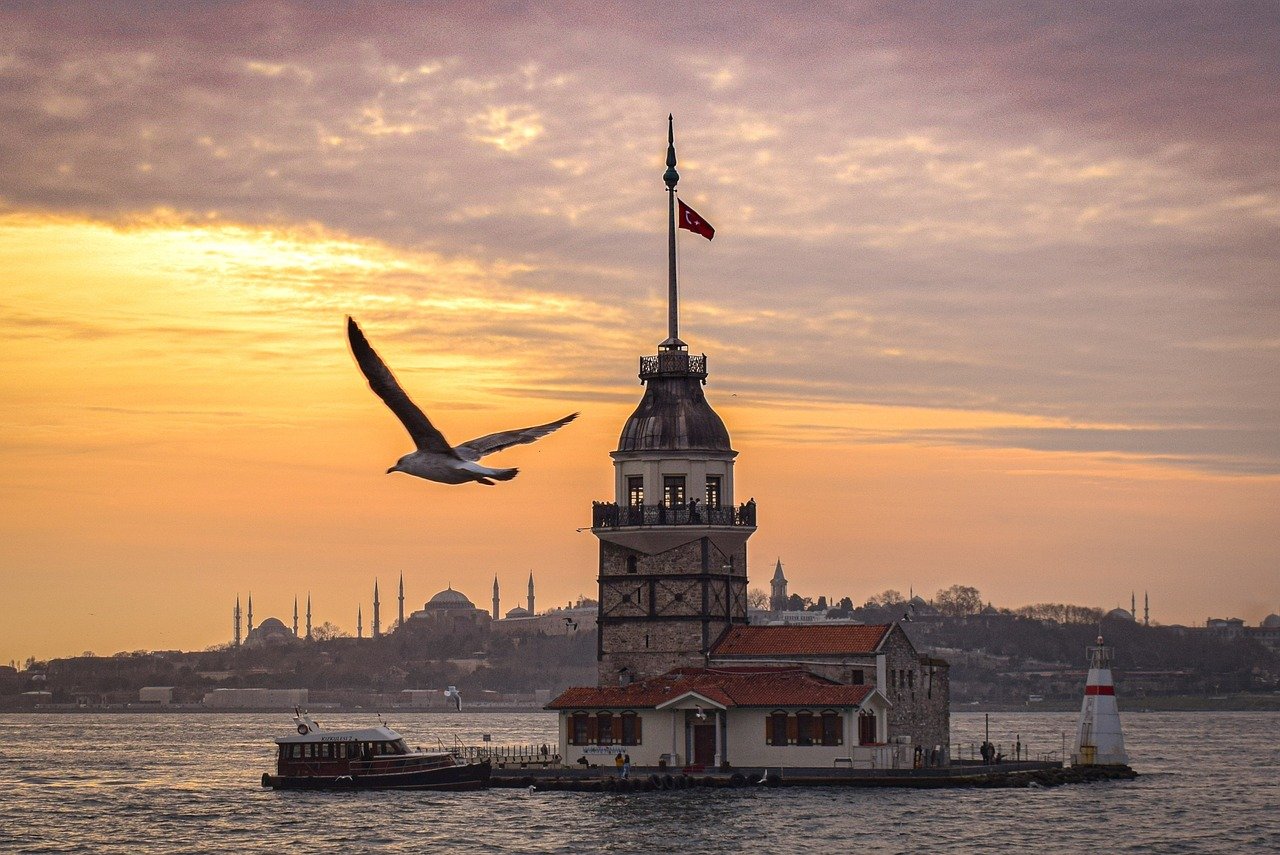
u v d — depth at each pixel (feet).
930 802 420.77
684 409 480.23
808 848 351.46
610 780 440.04
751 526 479.41
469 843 364.79
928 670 490.90
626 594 477.36
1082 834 379.55
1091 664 543.39
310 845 370.32
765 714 447.42
